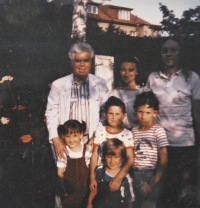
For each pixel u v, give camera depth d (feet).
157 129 9.30
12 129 9.95
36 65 9.86
